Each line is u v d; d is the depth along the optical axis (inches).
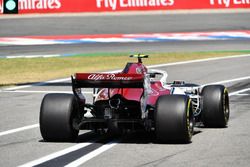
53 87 2741.1
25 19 5885.8
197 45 4456.2
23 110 2064.5
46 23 5620.1
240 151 1334.9
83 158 1269.7
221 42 4603.8
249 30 5098.4
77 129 1449.3
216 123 1652.3
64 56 4001.0
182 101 1390.3
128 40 4778.5
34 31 5206.7
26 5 6176.2
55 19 5866.1
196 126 1705.2
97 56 3971.5
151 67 3400.6
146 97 1488.7
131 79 1421.0
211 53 4015.8
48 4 6195.9
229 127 1679.4
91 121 1425.9
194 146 1391.5
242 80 2839.6
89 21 5708.7
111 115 1451.8
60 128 1416.1
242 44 4478.3
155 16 5964.6
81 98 1497.3
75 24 5546.3
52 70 3398.1
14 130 1662.2
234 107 2084.2
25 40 4788.4
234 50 4160.9
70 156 1293.1
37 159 1266.0
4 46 4542.3
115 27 5349.4
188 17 5841.5
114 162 1229.7
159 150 1347.2
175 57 3841.0
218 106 1631.4
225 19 5669.3
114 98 1489.9
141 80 1417.3
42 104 1433.3
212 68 3309.5
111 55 4008.4
